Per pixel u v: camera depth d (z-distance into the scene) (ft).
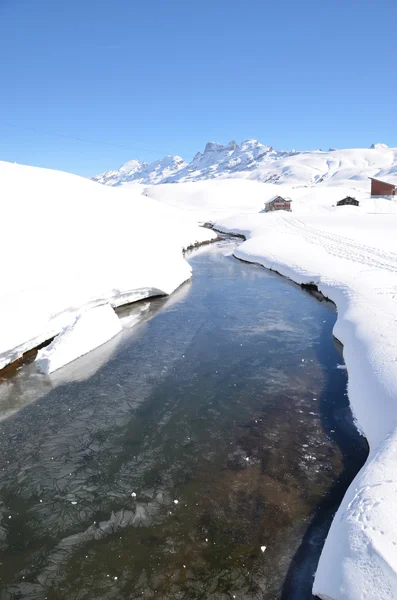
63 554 14.75
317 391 25.94
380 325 30.78
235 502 16.90
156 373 28.99
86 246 48.55
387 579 10.87
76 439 21.59
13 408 24.80
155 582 13.57
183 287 55.11
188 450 20.45
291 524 15.71
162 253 60.95
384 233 91.20
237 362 30.45
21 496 17.62
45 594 13.32
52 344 31.99
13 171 66.08
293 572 13.75
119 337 36.11
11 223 44.06
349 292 42.22
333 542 13.19
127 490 17.81
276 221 126.62
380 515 12.93
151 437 21.59
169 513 16.46
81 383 27.81
